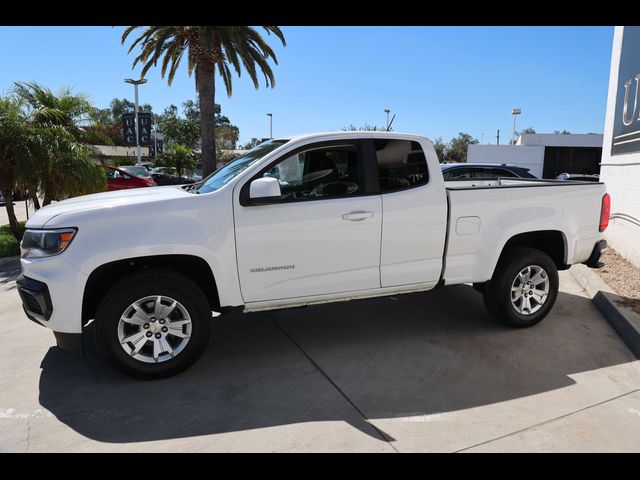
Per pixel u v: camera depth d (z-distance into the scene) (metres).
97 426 3.18
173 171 34.53
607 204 5.07
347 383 3.76
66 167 9.28
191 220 3.74
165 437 3.05
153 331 3.75
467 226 4.49
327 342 4.57
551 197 4.79
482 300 5.79
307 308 5.55
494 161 32.34
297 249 4.01
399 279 4.37
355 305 5.64
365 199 4.16
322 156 4.12
